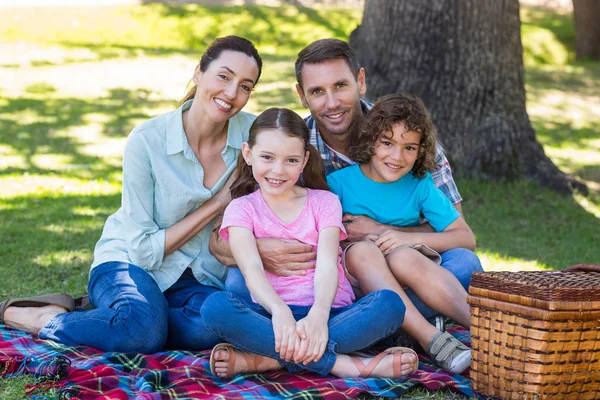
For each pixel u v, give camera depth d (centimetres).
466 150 794
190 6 1720
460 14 771
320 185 365
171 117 363
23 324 357
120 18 1647
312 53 367
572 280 289
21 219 632
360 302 318
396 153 350
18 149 870
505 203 752
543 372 279
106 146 909
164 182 358
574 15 1714
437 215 367
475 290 298
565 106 1234
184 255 366
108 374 306
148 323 334
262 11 1725
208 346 349
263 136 333
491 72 787
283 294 329
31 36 1567
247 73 349
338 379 312
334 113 370
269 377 316
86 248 561
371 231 362
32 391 293
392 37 786
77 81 1236
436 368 332
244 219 337
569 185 806
